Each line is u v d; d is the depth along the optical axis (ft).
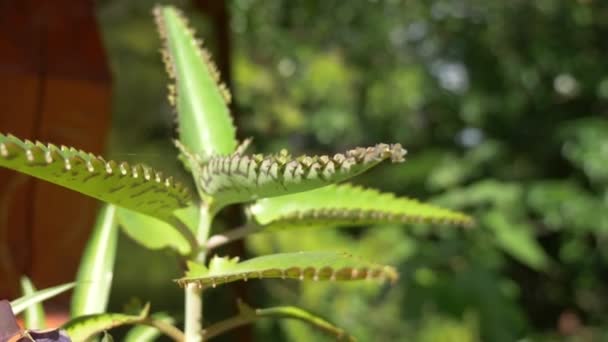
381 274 2.60
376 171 13.42
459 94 21.81
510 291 8.86
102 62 4.41
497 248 10.41
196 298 2.84
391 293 9.29
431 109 21.88
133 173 2.54
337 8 16.72
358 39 18.79
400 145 2.34
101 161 2.46
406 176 13.50
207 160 2.80
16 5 4.27
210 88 3.09
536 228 18.67
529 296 21.83
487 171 18.04
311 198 3.02
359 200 3.06
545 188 16.87
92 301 3.34
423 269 8.10
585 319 21.79
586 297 21.77
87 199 4.33
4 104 4.22
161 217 2.77
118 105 7.73
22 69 4.23
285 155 2.45
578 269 20.81
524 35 22.11
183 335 2.85
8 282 4.19
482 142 20.66
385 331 9.29
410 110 21.70
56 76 4.27
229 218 4.54
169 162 5.10
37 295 2.89
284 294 7.02
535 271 21.72
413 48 21.36
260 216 2.96
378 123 21.43
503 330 7.83
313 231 8.77
